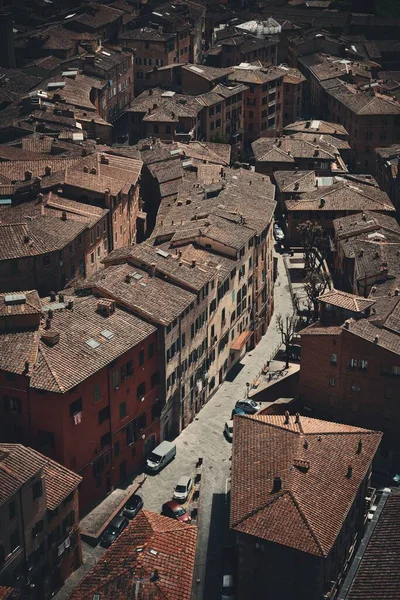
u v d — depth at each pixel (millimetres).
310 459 121812
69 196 184125
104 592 104812
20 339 128250
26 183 183875
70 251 169500
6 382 126000
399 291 155875
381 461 146875
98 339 131375
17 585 113500
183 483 137000
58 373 123812
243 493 118438
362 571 88812
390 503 95812
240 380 167625
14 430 128375
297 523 112812
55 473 119875
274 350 178250
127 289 141625
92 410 129375
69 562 123062
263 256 178500
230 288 163375
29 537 114062
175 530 113438
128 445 139000
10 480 110250
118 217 190875
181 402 150000
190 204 184375
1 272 160250
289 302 195625
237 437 128250
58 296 139500
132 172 198375
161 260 150625
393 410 144250
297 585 113625
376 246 180125
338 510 116125
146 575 105562
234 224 171250
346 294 152000
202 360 155750
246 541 114375
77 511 122750
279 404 149125
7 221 170125
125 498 135125
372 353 142375
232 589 119750
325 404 148750
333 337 144500
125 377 134500
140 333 135625
